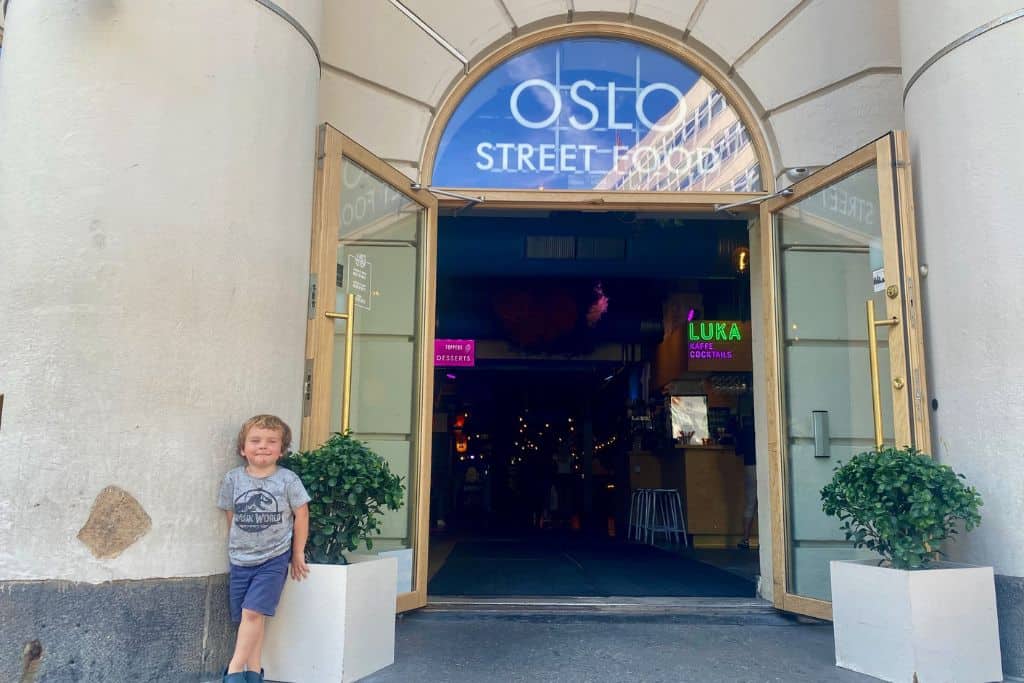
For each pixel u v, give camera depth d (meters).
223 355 4.02
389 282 5.59
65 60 3.94
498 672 4.06
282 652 3.78
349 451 4.12
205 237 4.02
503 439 18.66
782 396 5.62
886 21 5.72
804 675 4.06
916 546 3.95
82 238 3.81
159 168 3.94
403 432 5.50
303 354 4.59
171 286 3.90
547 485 14.49
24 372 3.72
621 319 11.80
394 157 5.66
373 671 3.98
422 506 5.42
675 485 10.51
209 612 3.80
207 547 3.84
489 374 16.66
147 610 3.66
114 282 3.80
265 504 3.68
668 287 11.76
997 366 4.24
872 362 4.80
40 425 3.67
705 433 10.93
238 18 4.25
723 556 8.87
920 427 4.59
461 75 5.90
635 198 5.84
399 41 5.73
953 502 3.92
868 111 5.65
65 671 3.54
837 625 4.25
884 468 4.06
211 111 4.10
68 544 3.62
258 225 4.23
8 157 3.96
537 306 11.62
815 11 5.80
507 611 5.41
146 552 3.69
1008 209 4.27
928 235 4.76
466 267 9.49
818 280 5.57
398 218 5.59
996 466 4.21
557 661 4.28
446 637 4.75
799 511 5.54
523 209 6.01
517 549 9.52
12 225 3.88
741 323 10.84
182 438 3.84
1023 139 4.25
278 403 4.27
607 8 5.90
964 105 4.50
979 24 4.46
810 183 5.42
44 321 3.75
